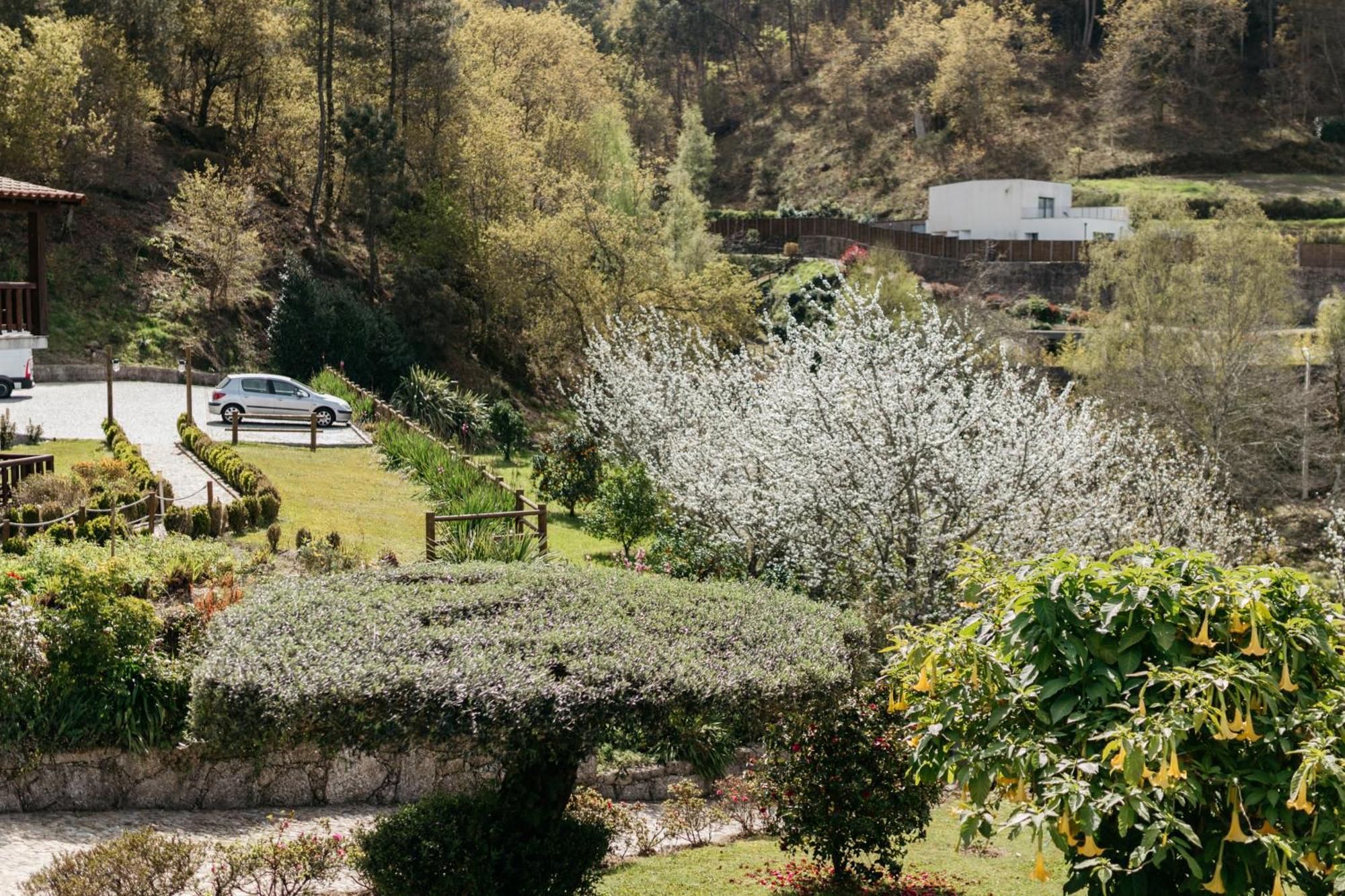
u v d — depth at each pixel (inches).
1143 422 1048.8
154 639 472.1
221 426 1259.8
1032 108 4367.6
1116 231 2893.7
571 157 2559.1
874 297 768.9
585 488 1042.1
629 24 4916.3
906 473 651.5
